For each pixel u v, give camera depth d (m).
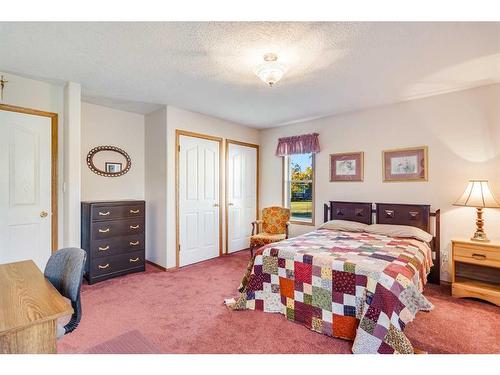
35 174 2.80
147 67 2.42
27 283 1.25
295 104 3.49
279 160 4.71
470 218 2.92
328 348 1.82
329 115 4.01
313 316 2.05
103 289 2.90
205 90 3.00
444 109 3.08
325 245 2.52
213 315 2.30
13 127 2.66
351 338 1.87
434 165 3.14
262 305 2.34
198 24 1.75
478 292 2.55
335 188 3.97
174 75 2.60
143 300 2.62
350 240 2.77
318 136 4.17
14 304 1.03
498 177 2.77
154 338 1.95
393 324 1.62
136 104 3.55
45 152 2.85
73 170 2.85
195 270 3.60
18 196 2.70
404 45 2.01
